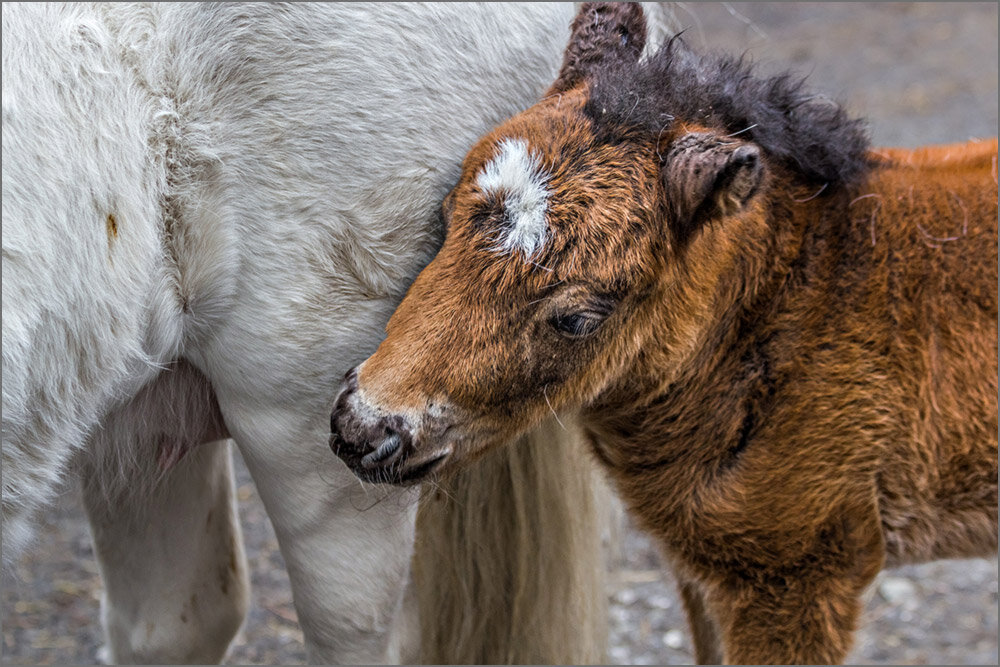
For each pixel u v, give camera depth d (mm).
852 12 11289
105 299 1950
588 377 2248
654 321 2318
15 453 1930
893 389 2449
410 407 2074
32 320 1854
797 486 2471
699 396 2516
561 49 2627
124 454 2303
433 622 2822
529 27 2490
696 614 2930
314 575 2379
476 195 2105
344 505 2346
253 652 3787
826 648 2551
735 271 2432
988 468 2486
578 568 2799
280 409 2254
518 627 2793
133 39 1981
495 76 2389
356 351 2266
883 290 2461
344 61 2133
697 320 2387
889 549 2611
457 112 2301
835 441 2455
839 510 2479
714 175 2121
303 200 2135
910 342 2455
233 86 2076
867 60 9695
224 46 2057
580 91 2307
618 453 2682
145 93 1996
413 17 2215
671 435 2562
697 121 2316
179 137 2041
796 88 2572
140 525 2553
